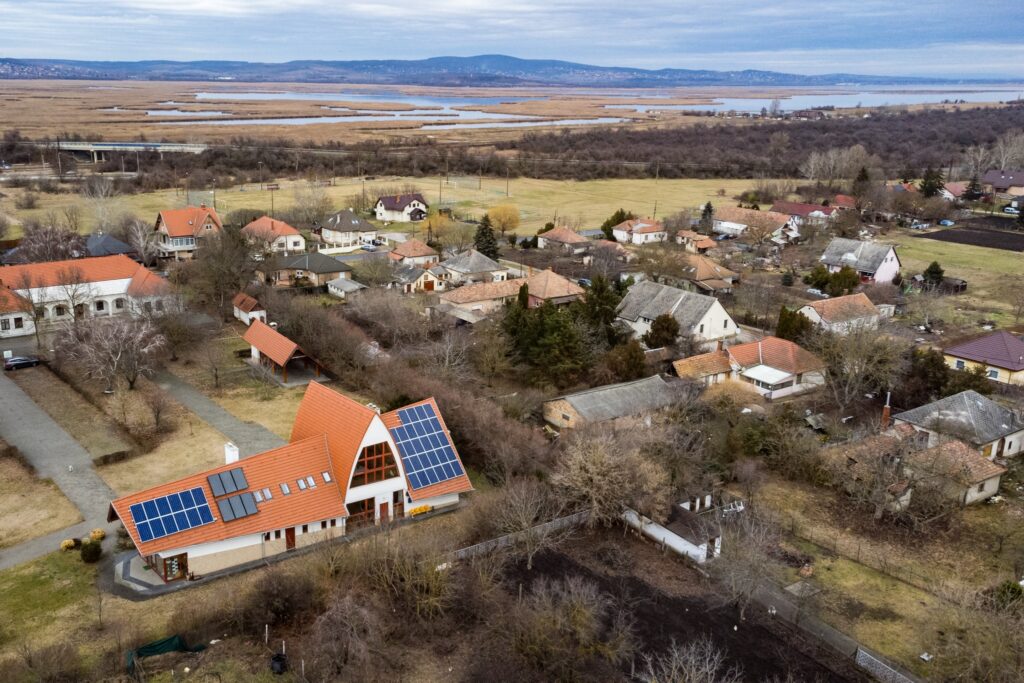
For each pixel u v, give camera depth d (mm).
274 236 155250
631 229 181125
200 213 158250
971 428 80938
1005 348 102188
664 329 105312
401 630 54031
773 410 91750
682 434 77375
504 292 127312
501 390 94125
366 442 66562
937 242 185000
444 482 70875
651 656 52406
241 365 104562
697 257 149750
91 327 97500
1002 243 183875
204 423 87125
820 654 53562
